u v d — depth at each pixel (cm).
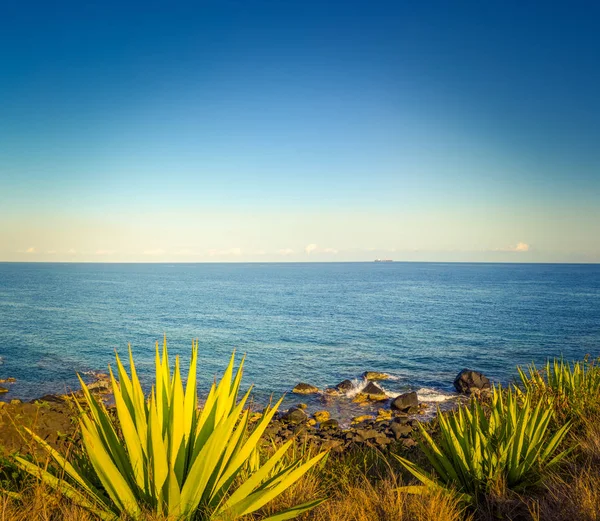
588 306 7169
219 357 3266
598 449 539
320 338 4166
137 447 313
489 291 11181
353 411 2042
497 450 485
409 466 521
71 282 15200
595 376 831
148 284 14575
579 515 375
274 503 411
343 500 445
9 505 344
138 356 3238
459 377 2384
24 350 3384
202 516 321
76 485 352
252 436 343
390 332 4512
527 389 757
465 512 443
